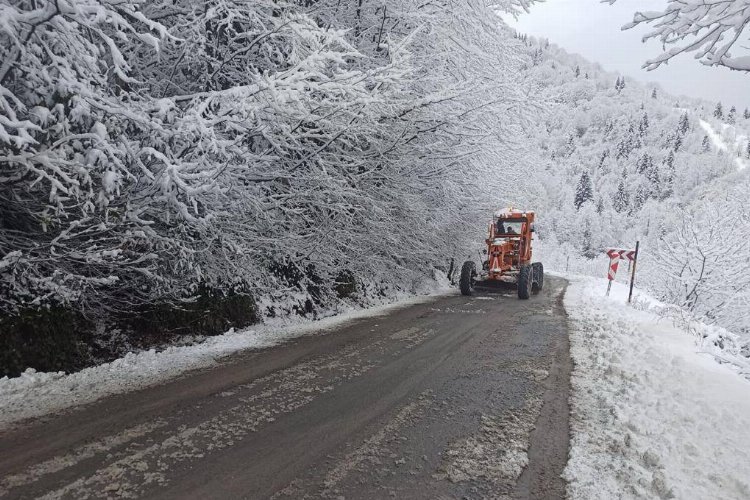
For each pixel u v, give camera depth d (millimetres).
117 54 4730
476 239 19156
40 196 5094
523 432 4012
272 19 6738
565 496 3014
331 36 5863
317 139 7848
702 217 18531
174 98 5816
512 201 18797
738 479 3178
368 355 6492
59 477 2971
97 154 4543
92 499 2738
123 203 5488
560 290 17656
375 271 12250
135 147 5121
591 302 13711
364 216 9766
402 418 4234
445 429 4020
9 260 4699
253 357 6133
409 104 8023
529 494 3023
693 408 4625
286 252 8242
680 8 4266
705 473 3328
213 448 3479
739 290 17266
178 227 6164
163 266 6285
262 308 8586
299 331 8000
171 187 5391
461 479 3188
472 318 10016
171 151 5469
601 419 4371
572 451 3656
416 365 6043
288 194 7496
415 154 10227
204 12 6875
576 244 98438
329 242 9320
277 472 3174
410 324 9062
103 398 4406
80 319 5969
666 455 3584
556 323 9695
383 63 10195
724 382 5582
